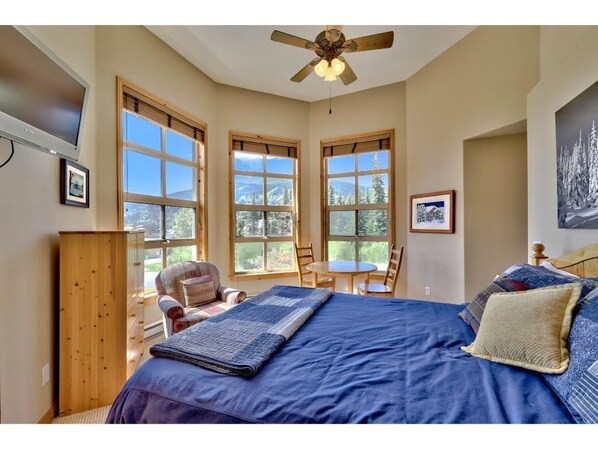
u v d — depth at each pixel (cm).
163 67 293
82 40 204
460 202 306
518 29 248
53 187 169
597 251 144
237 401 80
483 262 300
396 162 387
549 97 192
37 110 135
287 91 410
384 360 104
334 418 73
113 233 179
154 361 104
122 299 181
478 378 90
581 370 76
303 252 434
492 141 295
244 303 177
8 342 131
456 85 307
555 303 97
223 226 387
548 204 194
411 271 372
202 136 354
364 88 403
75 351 171
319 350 113
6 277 130
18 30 119
